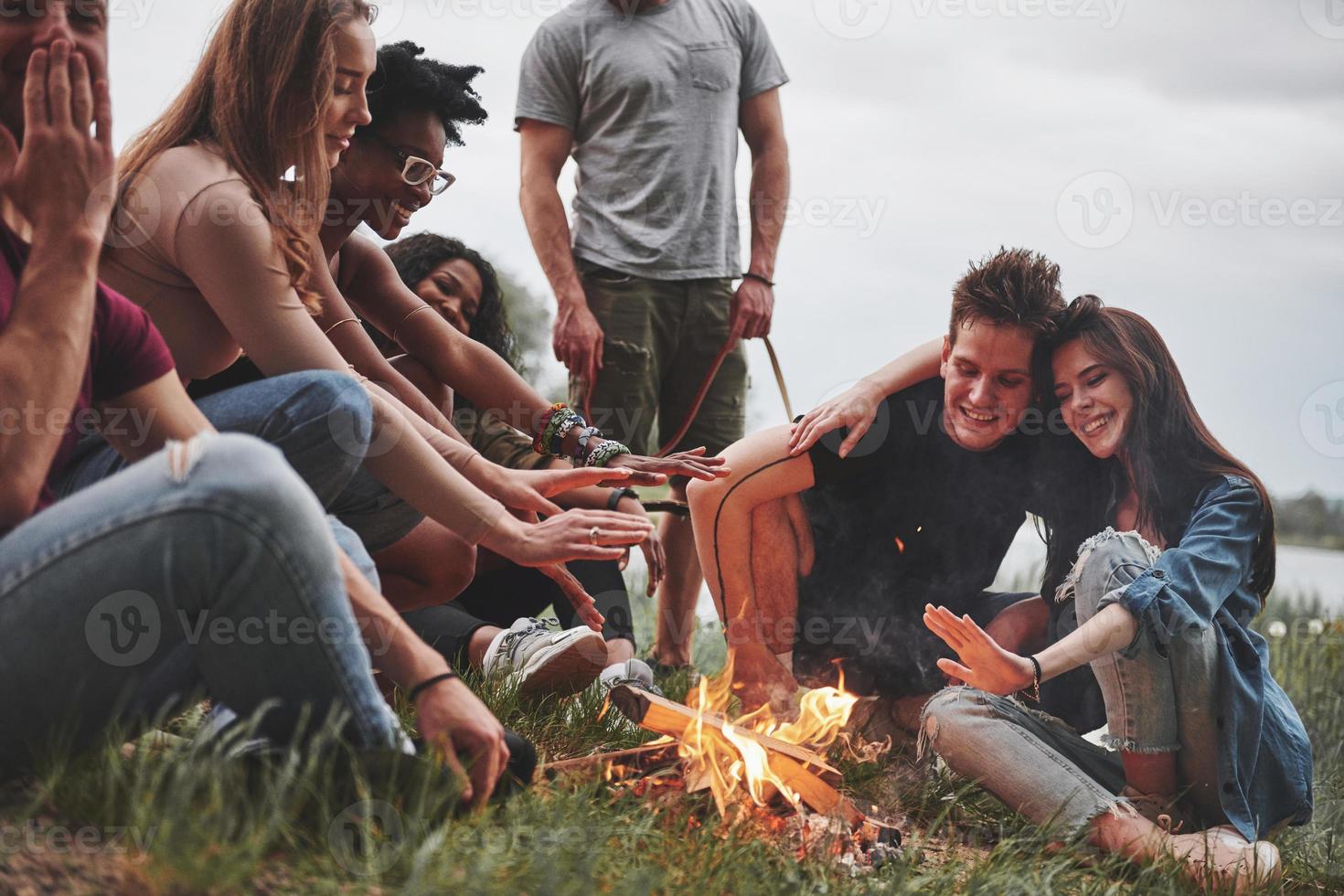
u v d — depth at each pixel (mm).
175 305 2086
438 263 3584
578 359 3668
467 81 3049
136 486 1403
